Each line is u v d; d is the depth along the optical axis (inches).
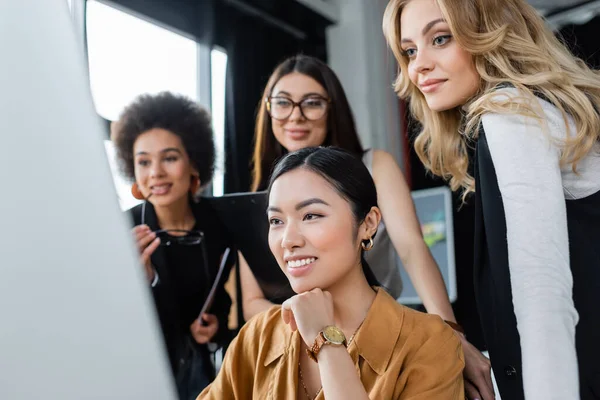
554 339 36.8
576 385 36.5
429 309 68.2
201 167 88.7
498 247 43.5
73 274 21.3
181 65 104.6
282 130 81.4
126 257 22.9
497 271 43.8
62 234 21.5
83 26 88.4
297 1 125.0
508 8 49.1
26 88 22.3
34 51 22.9
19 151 21.4
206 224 83.7
